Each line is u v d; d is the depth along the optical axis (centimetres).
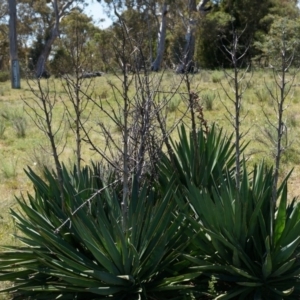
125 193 449
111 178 543
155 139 561
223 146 616
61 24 4334
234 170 602
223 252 452
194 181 553
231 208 458
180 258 473
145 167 526
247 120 1373
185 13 3766
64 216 491
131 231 449
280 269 434
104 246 445
